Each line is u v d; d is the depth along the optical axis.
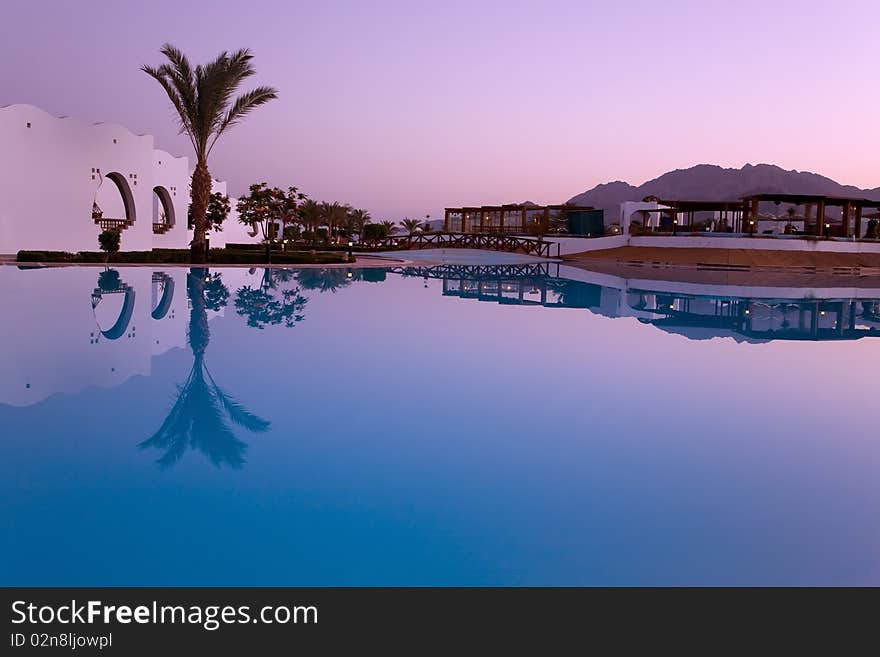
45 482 3.98
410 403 6.20
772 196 42.19
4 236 23.75
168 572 3.00
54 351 8.06
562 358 8.86
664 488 4.16
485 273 28.84
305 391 6.52
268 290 17.19
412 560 3.15
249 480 4.10
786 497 4.06
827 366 8.74
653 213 50.25
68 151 25.61
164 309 12.46
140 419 5.33
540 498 3.95
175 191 34.34
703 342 10.67
